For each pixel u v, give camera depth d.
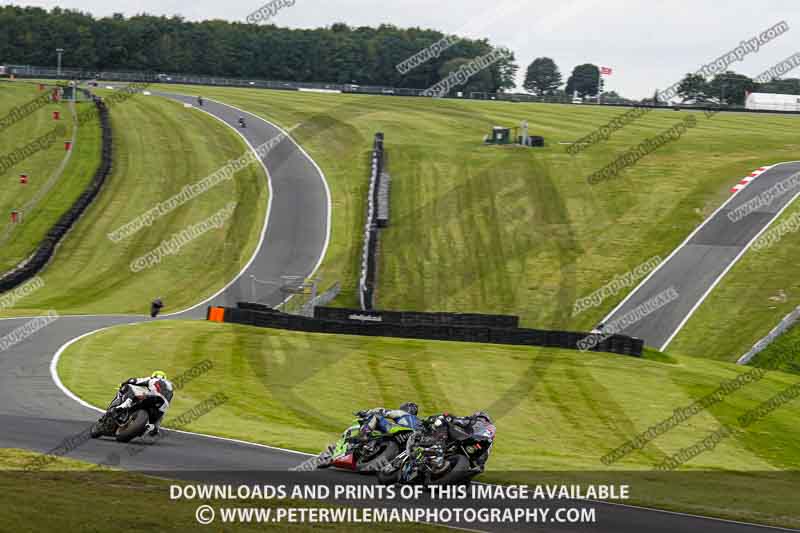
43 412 47.12
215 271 124.56
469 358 73.50
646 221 137.62
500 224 140.62
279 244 135.38
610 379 69.06
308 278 120.44
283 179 168.38
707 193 149.38
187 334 80.00
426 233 138.12
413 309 109.50
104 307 106.44
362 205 153.88
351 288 117.81
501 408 60.16
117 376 61.72
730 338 95.88
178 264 126.50
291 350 74.50
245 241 136.38
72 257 126.38
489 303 110.88
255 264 127.12
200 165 176.38
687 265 118.38
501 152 185.12
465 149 189.00
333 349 75.56
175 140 195.75
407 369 69.44
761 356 89.88
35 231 133.25
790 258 118.12
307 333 82.75
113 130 199.12
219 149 190.50
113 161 173.75
